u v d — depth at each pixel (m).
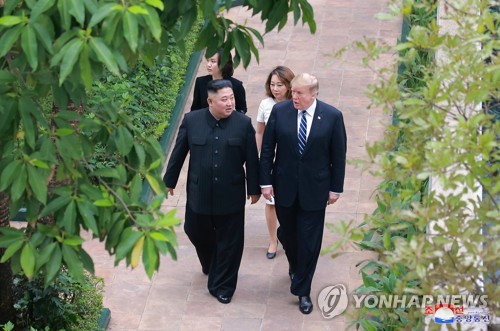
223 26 7.97
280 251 11.63
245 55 8.09
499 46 6.57
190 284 11.12
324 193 10.16
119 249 6.24
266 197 10.34
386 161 6.66
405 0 7.05
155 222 6.33
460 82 6.44
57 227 6.49
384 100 6.73
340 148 10.08
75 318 9.91
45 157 6.42
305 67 15.79
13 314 9.70
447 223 6.19
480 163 6.09
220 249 10.53
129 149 6.96
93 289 10.50
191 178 10.39
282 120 10.08
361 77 15.39
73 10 5.91
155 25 5.96
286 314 10.59
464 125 6.10
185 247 11.79
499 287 6.14
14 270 6.55
